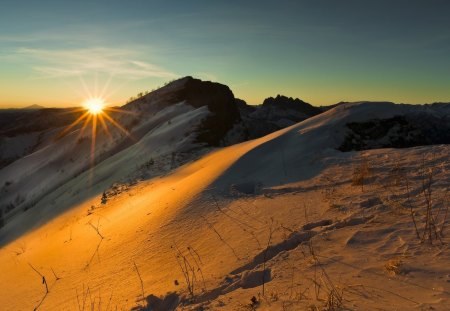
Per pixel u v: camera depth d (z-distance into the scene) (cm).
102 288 612
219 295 446
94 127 7738
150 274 603
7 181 7912
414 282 356
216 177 1134
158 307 467
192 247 669
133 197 1545
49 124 19775
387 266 396
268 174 1111
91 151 6378
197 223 791
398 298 331
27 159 8656
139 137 5281
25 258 1167
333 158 1106
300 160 1158
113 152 5288
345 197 730
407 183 719
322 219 630
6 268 1135
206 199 948
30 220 3012
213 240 666
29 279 862
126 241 841
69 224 1553
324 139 1334
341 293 357
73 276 749
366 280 379
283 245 546
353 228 538
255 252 548
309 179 966
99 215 1441
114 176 2806
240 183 1059
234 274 501
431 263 388
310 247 496
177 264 607
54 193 3731
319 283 392
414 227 505
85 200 2277
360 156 1085
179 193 1111
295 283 406
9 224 3481
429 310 303
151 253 707
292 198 810
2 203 6500
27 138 18475
